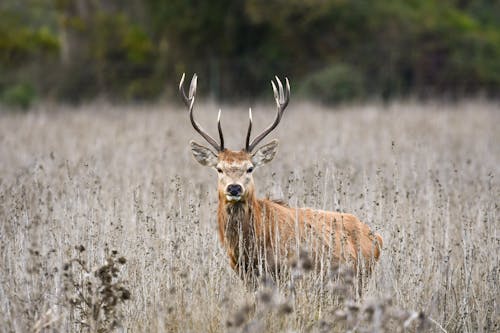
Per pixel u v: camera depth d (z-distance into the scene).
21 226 23.11
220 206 22.42
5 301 19.56
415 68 93.38
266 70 93.69
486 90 93.69
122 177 32.62
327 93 84.19
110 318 18.75
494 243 22.70
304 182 27.20
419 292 20.89
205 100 88.69
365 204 24.95
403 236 23.39
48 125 57.31
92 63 94.50
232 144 46.50
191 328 18.94
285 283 20.17
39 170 31.73
